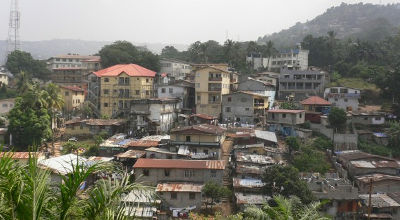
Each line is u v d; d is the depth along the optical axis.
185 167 45.91
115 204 9.72
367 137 69.62
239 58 118.75
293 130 68.75
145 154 53.69
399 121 74.69
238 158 52.94
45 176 8.43
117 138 64.00
